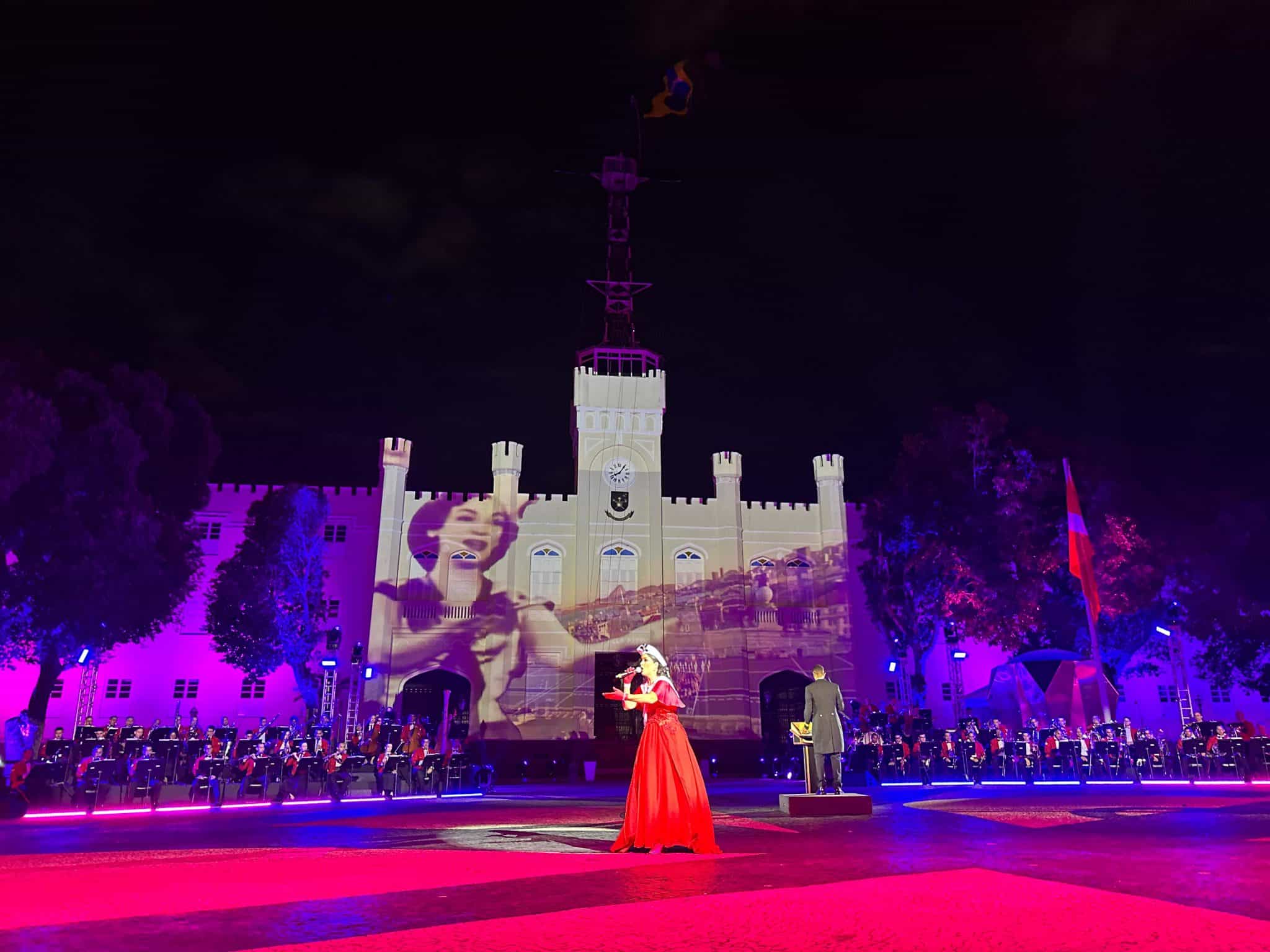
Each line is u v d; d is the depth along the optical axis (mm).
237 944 3824
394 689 40281
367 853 7770
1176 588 40781
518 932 3994
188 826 13000
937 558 40812
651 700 7988
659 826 7609
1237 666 40000
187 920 4395
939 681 44250
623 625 42219
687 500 44625
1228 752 23547
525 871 6266
